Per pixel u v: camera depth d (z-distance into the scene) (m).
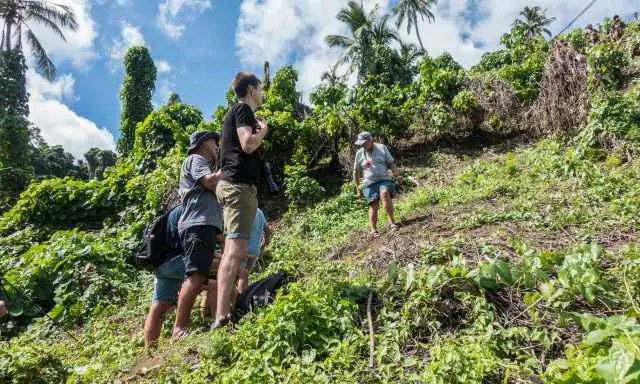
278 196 9.93
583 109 8.06
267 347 2.74
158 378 2.81
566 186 6.10
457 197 6.81
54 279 6.08
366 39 34.03
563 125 8.46
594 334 2.05
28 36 23.20
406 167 9.89
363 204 8.41
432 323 2.80
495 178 7.37
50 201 9.55
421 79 11.34
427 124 10.73
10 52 22.77
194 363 2.94
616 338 2.02
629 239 3.92
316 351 2.70
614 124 7.09
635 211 4.43
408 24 38.72
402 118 10.53
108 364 3.34
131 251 7.39
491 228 4.86
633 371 1.68
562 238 4.17
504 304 2.94
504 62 18.42
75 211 9.59
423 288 3.02
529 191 6.22
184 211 3.68
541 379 2.21
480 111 10.31
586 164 6.58
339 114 10.34
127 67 27.81
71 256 6.29
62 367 2.96
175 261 3.71
